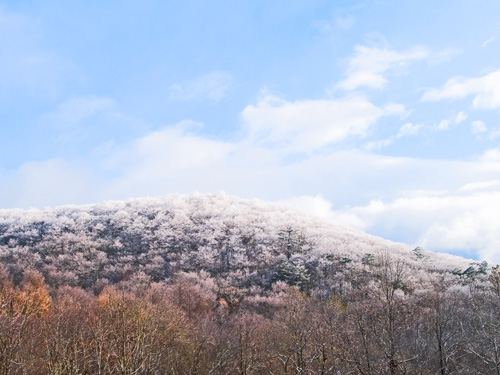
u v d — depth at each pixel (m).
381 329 20.98
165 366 29.55
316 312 33.62
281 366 31.55
